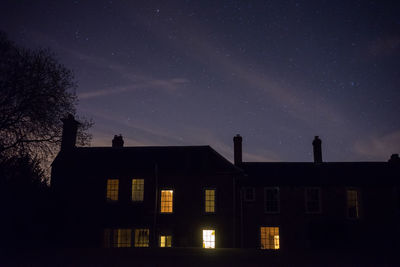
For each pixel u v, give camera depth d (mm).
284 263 11031
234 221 23250
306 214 25672
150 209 23766
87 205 24062
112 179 24672
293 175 27562
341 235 24125
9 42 16641
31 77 16547
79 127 19234
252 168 28828
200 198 23859
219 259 12055
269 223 25578
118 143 28766
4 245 16516
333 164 29188
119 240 23562
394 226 25000
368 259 12328
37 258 11688
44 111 17078
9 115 16078
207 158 25391
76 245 22984
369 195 25828
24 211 18109
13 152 16594
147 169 24625
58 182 24547
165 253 14102
